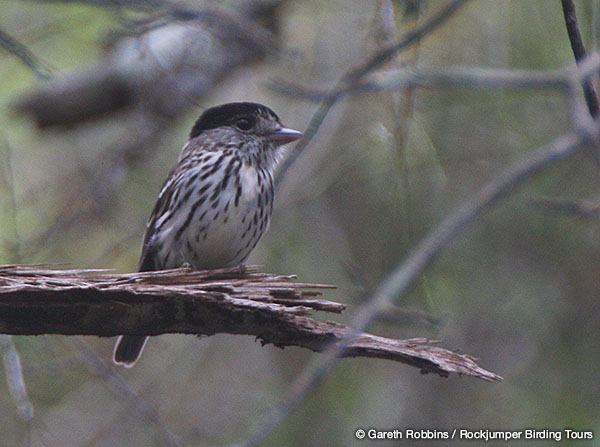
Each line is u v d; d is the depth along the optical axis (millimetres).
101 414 11438
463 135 11781
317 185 11609
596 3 9398
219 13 10367
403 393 11875
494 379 5883
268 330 6102
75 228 11617
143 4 10039
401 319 7578
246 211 8641
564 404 11359
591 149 6668
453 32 11617
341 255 11867
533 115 11773
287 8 12352
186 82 11898
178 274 6090
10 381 8906
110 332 6012
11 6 12508
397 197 9609
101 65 12250
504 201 11602
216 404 11492
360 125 11211
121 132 13242
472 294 11836
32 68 8992
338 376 11672
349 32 11672
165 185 8969
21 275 5957
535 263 11891
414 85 8430
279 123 9344
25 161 12523
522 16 11648
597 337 11602
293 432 11312
